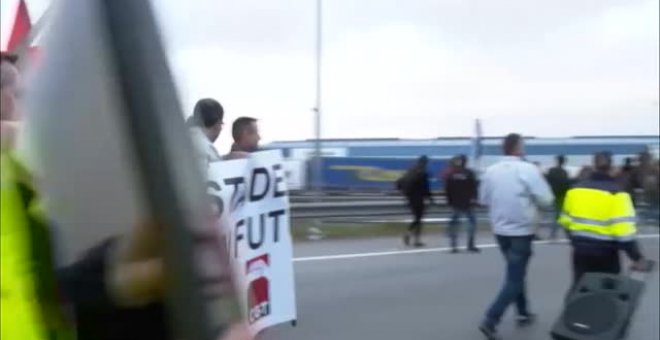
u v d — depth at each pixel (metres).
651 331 8.61
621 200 7.20
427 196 16.17
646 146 24.42
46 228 1.34
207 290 1.27
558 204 17.23
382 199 21.05
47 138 1.30
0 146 1.35
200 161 1.32
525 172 7.83
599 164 7.27
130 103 1.24
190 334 1.25
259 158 4.43
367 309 9.49
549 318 9.06
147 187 1.24
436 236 18.27
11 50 1.40
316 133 21.11
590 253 7.26
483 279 11.88
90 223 1.27
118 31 1.25
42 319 1.41
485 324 7.96
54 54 1.30
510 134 7.98
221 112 4.31
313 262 13.32
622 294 6.38
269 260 4.53
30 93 1.33
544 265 13.62
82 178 1.27
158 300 1.26
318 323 8.66
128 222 1.25
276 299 4.57
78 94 1.27
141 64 1.24
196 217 1.27
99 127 1.25
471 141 20.17
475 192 15.37
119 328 1.30
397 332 8.36
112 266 1.26
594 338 6.27
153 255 1.25
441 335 8.27
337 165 26.92
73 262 1.29
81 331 1.35
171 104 1.27
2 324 1.40
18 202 1.37
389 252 14.91
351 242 16.41
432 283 11.45
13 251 1.37
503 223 7.89
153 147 1.24
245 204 4.32
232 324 1.30
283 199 4.54
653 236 20.02
